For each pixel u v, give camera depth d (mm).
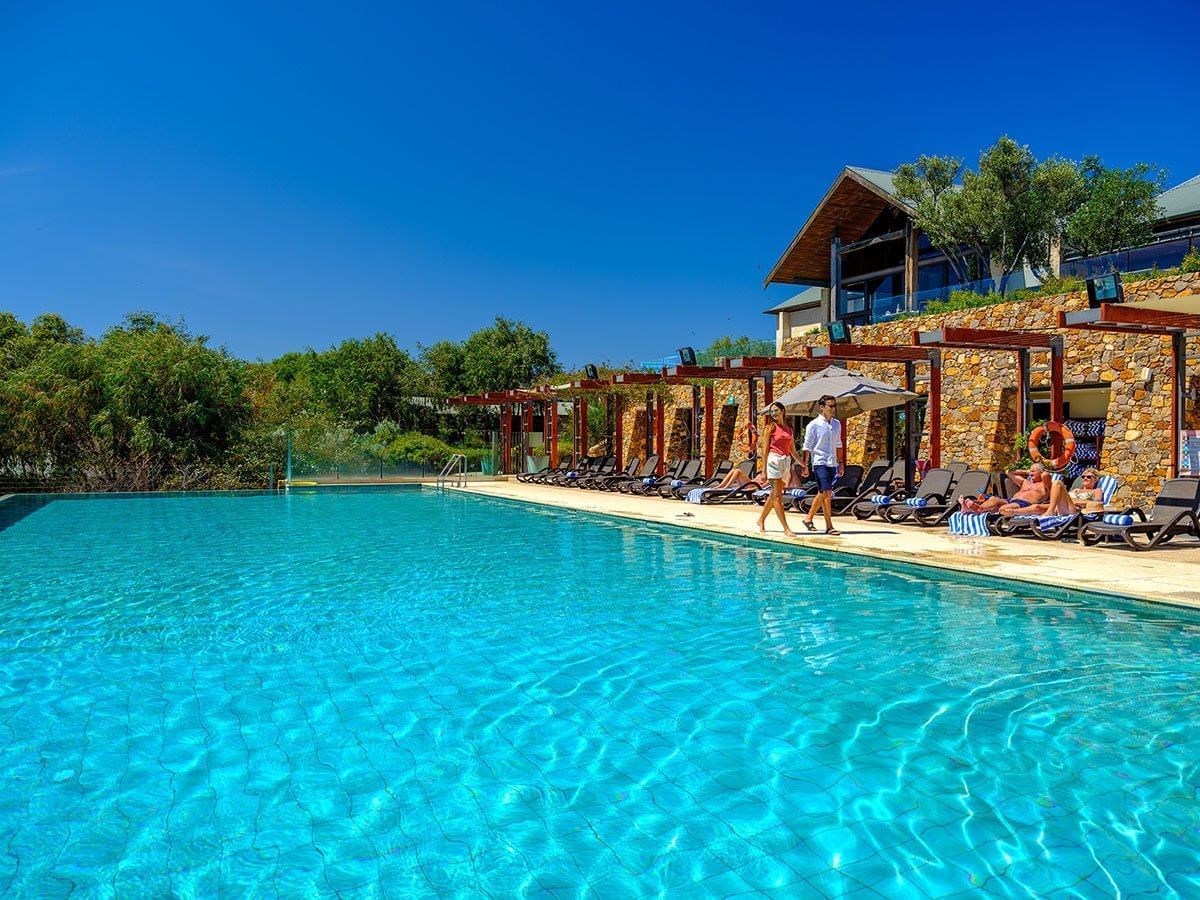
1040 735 3834
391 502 19734
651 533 12391
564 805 3205
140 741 3900
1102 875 2627
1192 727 3908
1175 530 8758
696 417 22031
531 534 12461
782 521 10805
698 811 3143
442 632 6012
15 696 4570
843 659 5172
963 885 2588
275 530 13312
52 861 2801
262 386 26984
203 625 6273
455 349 42875
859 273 30391
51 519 15406
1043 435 12672
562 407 35344
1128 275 15258
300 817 3119
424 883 2652
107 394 22000
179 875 2707
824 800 3215
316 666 5141
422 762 3637
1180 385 11172
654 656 5305
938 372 13891
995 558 8344
